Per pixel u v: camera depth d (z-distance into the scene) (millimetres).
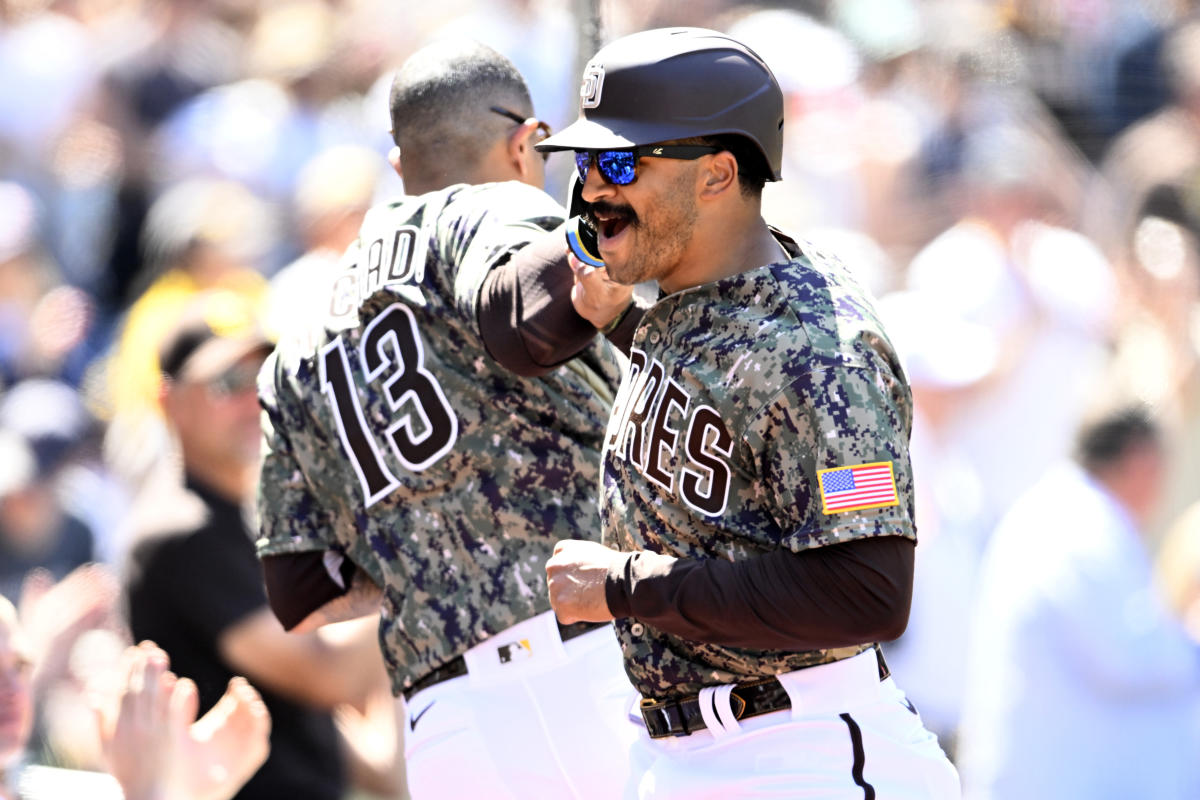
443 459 10953
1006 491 21781
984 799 17000
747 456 8969
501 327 10430
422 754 11266
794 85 30031
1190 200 25219
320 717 15375
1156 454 16953
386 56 35062
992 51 29641
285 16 36094
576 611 9234
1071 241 23969
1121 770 16594
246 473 15602
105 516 23016
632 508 9523
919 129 28500
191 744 12117
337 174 25922
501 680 11000
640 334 9539
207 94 34719
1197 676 16766
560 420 10969
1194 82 29234
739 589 8797
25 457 22578
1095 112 29422
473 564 11008
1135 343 22609
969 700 18969
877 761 9438
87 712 17656
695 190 9203
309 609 11742
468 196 11047
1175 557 17922
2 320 29281
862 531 8625
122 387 24172
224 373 15305
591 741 11031
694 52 9188
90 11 36719
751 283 9125
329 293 11633
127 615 15617
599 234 9492
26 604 21078
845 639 8773
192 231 25672
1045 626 16703
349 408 11273
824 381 8742
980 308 22344
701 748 9609
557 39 30594
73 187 33312
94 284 32250
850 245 26641
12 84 34062
